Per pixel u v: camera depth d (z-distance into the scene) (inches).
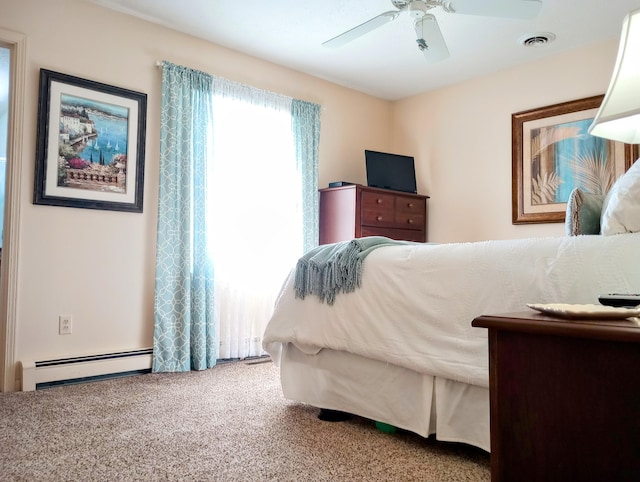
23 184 103.6
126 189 118.3
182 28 128.6
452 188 168.4
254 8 118.6
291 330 83.2
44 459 61.8
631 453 29.9
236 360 133.0
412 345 65.8
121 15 119.7
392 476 57.2
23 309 103.0
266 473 57.7
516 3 88.0
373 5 117.0
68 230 109.9
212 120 130.9
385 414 70.9
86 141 112.3
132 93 119.8
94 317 112.9
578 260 53.1
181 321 121.3
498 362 36.3
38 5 107.2
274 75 151.6
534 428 34.1
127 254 118.6
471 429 60.8
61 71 109.7
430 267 66.6
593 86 136.0
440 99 173.6
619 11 118.6
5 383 99.5
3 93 191.2
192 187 126.0
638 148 127.6
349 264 76.0
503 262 59.4
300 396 83.5
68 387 101.0
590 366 31.8
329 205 157.3
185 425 75.7
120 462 60.9
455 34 131.3
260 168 141.7
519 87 152.3
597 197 72.1
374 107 182.7
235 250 134.4
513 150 151.4
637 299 37.5
